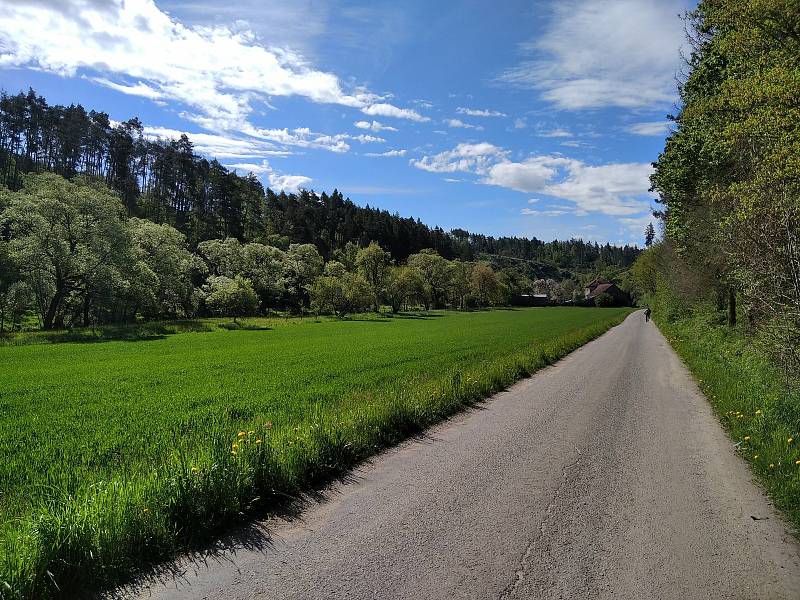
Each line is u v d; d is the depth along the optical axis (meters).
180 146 111.25
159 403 12.75
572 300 160.38
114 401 13.23
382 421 8.76
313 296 81.62
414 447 8.24
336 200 164.50
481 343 30.72
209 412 11.29
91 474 6.59
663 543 4.80
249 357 24.86
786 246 9.85
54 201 44.19
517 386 14.74
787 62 11.85
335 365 20.41
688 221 23.61
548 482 6.53
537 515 5.45
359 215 152.50
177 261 59.06
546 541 4.82
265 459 6.12
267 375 17.97
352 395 12.78
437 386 12.09
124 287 47.38
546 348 23.70
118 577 4.14
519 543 4.77
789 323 10.17
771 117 10.98
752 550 4.67
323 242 134.62
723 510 5.63
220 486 5.30
